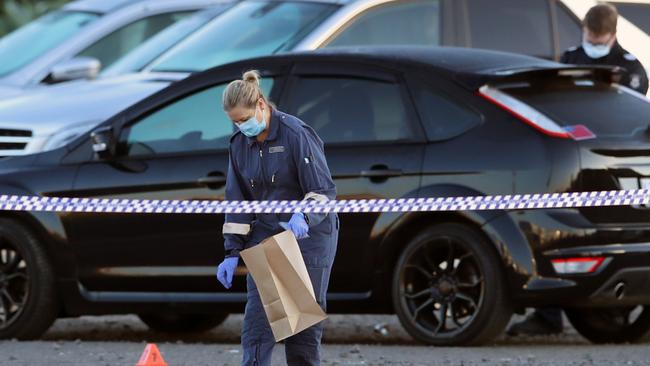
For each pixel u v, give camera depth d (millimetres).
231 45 40000
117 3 51375
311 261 21406
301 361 21609
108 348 29891
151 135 31625
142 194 31062
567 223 27406
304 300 20562
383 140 29156
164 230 30750
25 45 49656
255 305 21234
